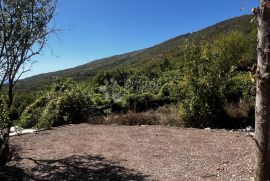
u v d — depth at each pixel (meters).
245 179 4.79
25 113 11.66
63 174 5.52
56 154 6.88
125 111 12.18
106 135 8.71
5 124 6.14
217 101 9.64
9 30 5.60
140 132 8.92
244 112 9.95
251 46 17.88
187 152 6.58
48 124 10.73
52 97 11.95
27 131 9.95
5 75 5.71
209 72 9.73
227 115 9.80
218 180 4.90
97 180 5.18
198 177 5.09
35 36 5.85
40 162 6.29
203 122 9.59
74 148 7.37
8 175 5.54
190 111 9.73
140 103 12.16
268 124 3.96
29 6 5.73
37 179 5.32
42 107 11.78
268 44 3.84
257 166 4.09
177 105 11.27
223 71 9.94
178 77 12.92
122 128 9.73
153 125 10.12
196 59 9.87
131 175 5.35
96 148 7.29
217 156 6.15
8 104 6.00
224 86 9.80
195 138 7.84
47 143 8.01
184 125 9.80
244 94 10.52
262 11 3.85
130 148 7.14
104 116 11.88
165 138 8.00
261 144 4.02
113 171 5.59
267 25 3.84
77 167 5.89
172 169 5.56
